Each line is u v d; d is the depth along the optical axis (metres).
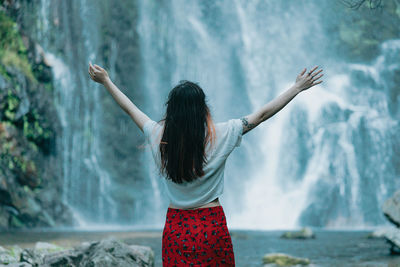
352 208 22.19
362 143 23.69
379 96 24.52
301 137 24.33
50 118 18.20
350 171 23.11
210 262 1.82
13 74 15.98
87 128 20.91
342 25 22.38
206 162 1.84
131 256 4.37
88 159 20.53
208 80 26.48
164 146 1.87
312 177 22.97
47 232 12.63
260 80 26.59
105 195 20.42
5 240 9.37
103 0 23.39
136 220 20.66
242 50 27.12
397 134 23.97
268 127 25.08
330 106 24.36
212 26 27.47
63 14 20.89
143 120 2.00
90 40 22.44
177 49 26.33
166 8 26.28
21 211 14.81
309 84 1.92
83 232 12.92
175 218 1.89
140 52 24.89
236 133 1.87
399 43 22.91
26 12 17.47
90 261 4.13
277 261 6.47
